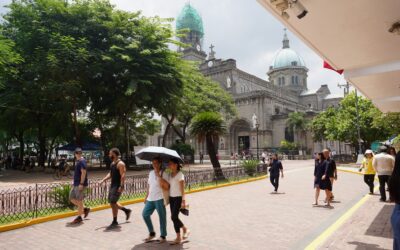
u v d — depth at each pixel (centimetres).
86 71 2627
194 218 984
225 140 6919
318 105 8500
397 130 3072
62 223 952
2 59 2150
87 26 2811
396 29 630
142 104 3172
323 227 851
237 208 1149
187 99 3828
